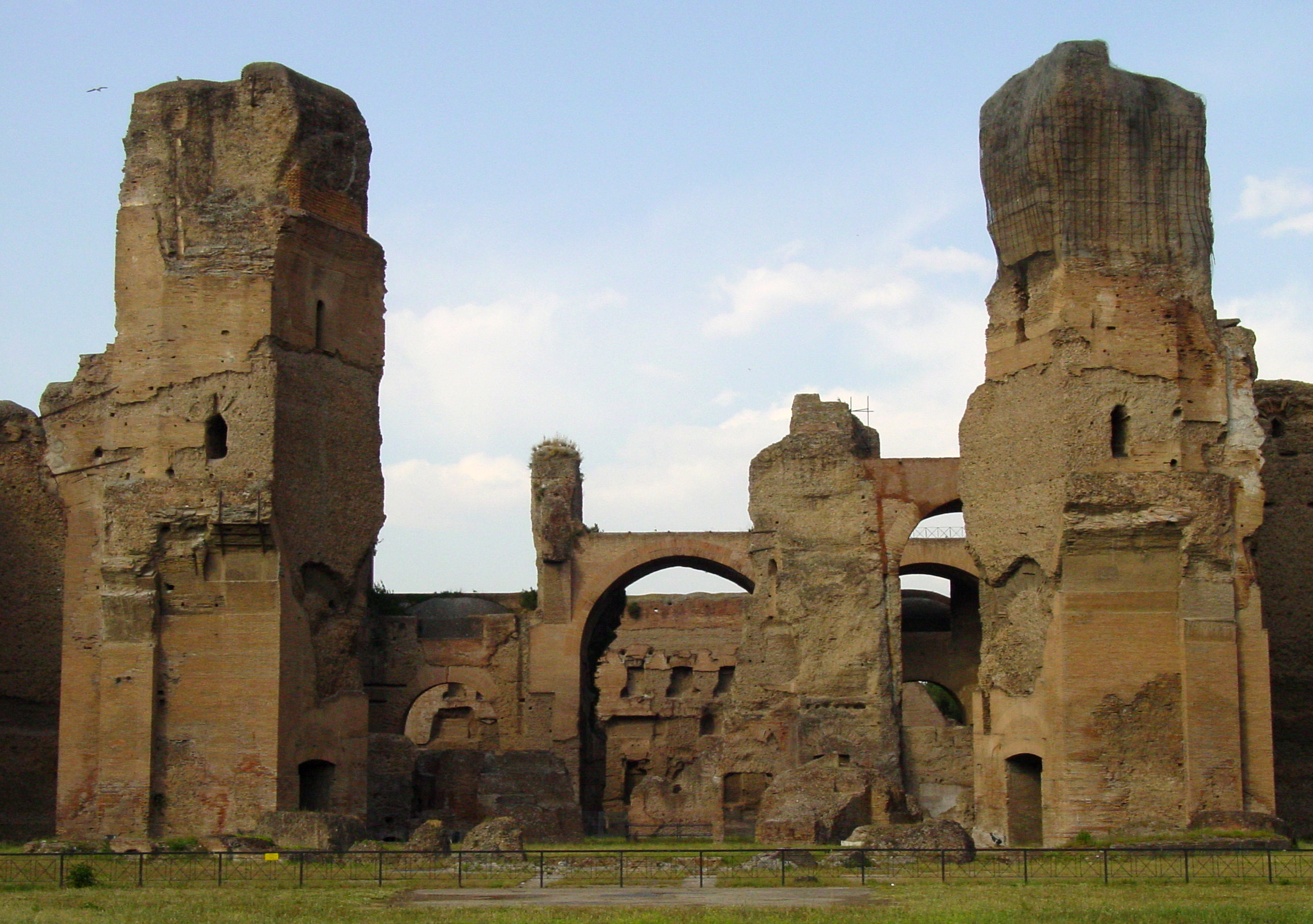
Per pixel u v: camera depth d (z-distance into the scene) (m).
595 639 74.69
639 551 71.62
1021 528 47.47
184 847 43.16
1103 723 44.88
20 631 54.22
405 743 59.97
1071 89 46.69
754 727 59.28
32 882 36.44
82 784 46.88
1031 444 47.31
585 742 71.88
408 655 72.31
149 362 47.34
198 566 46.31
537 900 33.12
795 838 49.69
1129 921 28.56
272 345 46.94
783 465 60.62
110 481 47.19
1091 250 46.72
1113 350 46.22
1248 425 46.69
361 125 51.03
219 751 45.66
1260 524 46.16
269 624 45.97
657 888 35.62
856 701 58.16
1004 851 39.12
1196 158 47.31
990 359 49.44
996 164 48.72
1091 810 44.53
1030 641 47.06
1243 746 45.12
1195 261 47.00
